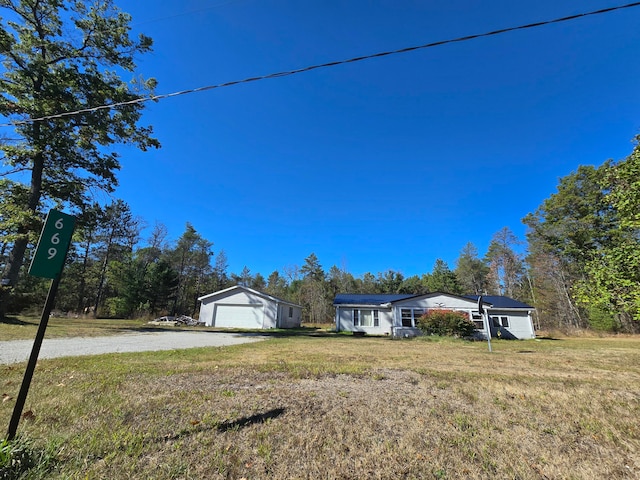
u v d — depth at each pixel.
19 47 13.78
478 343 15.80
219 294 26.22
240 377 5.44
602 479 2.45
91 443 2.65
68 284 31.05
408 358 8.57
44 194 16.19
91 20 14.73
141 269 34.38
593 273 7.70
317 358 8.12
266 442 2.86
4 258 22.59
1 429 2.82
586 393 4.89
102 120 15.34
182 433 2.98
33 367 2.43
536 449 2.93
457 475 2.43
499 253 42.25
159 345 10.52
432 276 50.34
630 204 7.73
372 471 2.44
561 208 28.31
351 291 48.47
